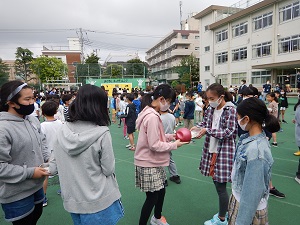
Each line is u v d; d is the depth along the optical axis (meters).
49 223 2.88
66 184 1.60
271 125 1.53
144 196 3.57
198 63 38.41
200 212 3.09
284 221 2.82
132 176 4.41
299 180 3.87
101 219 1.58
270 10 22.03
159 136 2.32
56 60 39.03
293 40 20.09
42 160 2.00
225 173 2.50
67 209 1.60
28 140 1.83
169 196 3.54
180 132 2.42
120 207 1.75
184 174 4.42
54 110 3.46
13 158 1.76
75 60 62.56
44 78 37.62
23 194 1.81
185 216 3.00
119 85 26.70
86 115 1.55
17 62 37.56
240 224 1.44
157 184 2.39
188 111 6.98
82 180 1.56
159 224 2.70
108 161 1.59
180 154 5.74
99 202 1.58
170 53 48.72
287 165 4.74
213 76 30.47
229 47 27.52
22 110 1.82
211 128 2.64
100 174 1.62
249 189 1.42
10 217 1.81
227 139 2.54
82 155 1.54
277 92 9.45
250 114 1.54
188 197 3.50
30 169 1.76
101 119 1.59
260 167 1.42
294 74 21.19
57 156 1.64
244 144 1.59
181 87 9.82
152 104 2.46
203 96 5.34
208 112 2.79
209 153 2.71
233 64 27.16
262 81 23.70
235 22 26.45
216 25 28.72
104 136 1.57
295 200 3.33
